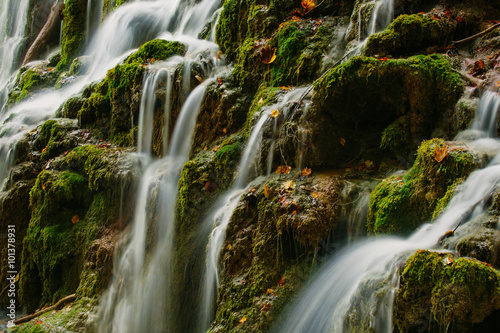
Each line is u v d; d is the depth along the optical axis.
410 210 3.60
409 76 4.16
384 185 3.79
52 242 5.82
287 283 3.86
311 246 3.85
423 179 3.59
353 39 5.20
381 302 3.02
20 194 6.49
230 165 4.84
